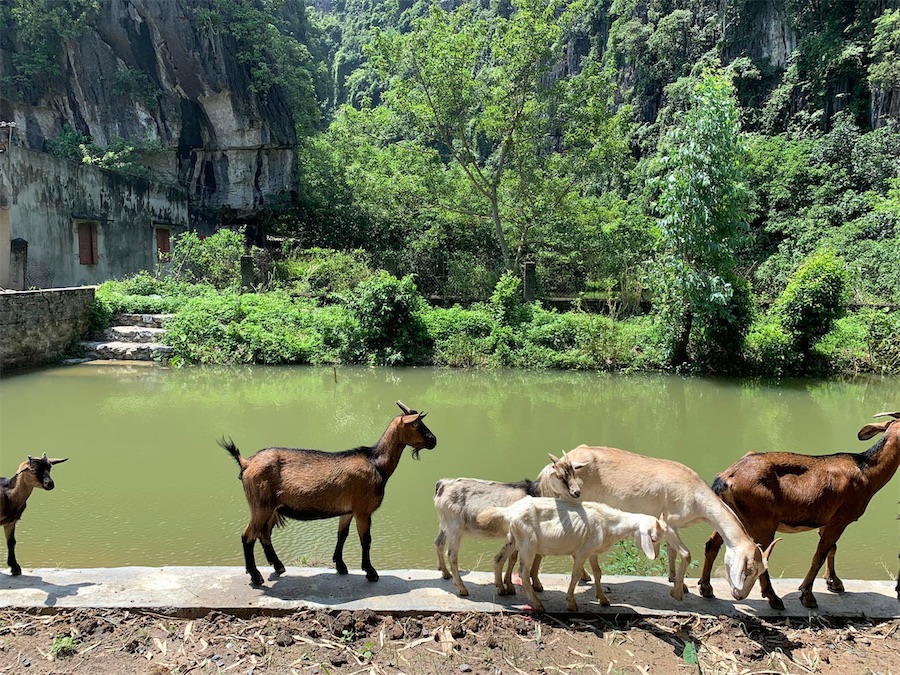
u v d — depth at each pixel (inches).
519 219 908.0
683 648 141.7
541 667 133.8
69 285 712.4
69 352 569.6
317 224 1095.6
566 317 633.6
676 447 350.6
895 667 137.3
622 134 916.0
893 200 916.6
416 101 835.4
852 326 613.3
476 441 358.9
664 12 1590.8
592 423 405.1
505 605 155.6
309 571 170.7
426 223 981.2
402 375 553.3
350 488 159.9
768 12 1398.9
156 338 590.2
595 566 155.7
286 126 1158.3
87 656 133.0
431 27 818.8
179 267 752.3
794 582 176.6
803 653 141.3
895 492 288.4
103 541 225.9
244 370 551.8
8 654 133.0
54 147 977.5
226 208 1117.7
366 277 780.0
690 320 569.9
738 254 1042.7
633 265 832.3
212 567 172.6
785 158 1154.7
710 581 176.2
